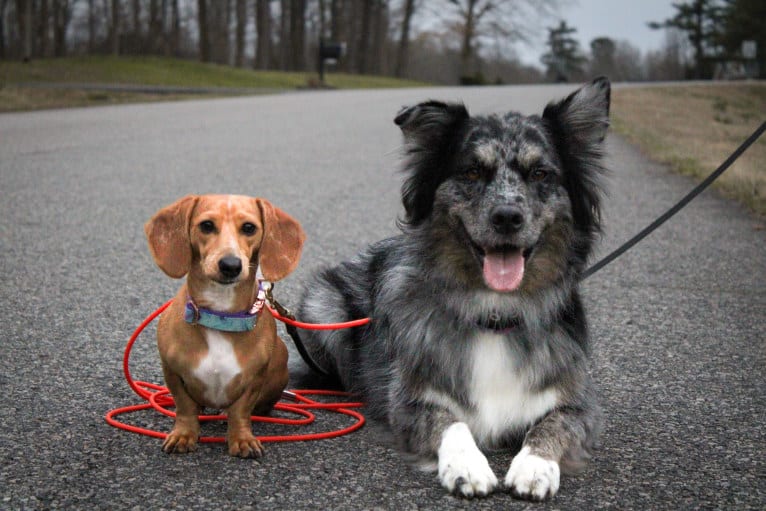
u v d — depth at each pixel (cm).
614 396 182
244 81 1630
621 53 4075
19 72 1352
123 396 175
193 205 152
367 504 141
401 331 169
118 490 142
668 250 298
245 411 155
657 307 234
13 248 277
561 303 168
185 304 152
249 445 153
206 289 150
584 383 167
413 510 140
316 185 416
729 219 352
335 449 159
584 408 164
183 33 2673
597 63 4059
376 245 201
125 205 351
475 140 170
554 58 3925
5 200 355
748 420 171
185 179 419
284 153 533
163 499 140
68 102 855
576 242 174
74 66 1529
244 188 400
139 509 137
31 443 155
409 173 178
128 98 959
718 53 3212
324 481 148
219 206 151
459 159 170
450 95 1220
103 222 320
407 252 176
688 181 448
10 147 515
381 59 2761
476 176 169
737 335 214
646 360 200
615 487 148
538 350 165
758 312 230
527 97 1148
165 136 606
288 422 169
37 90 980
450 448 151
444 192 170
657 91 1451
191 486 144
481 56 2845
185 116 770
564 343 167
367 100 1090
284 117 794
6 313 217
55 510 136
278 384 167
